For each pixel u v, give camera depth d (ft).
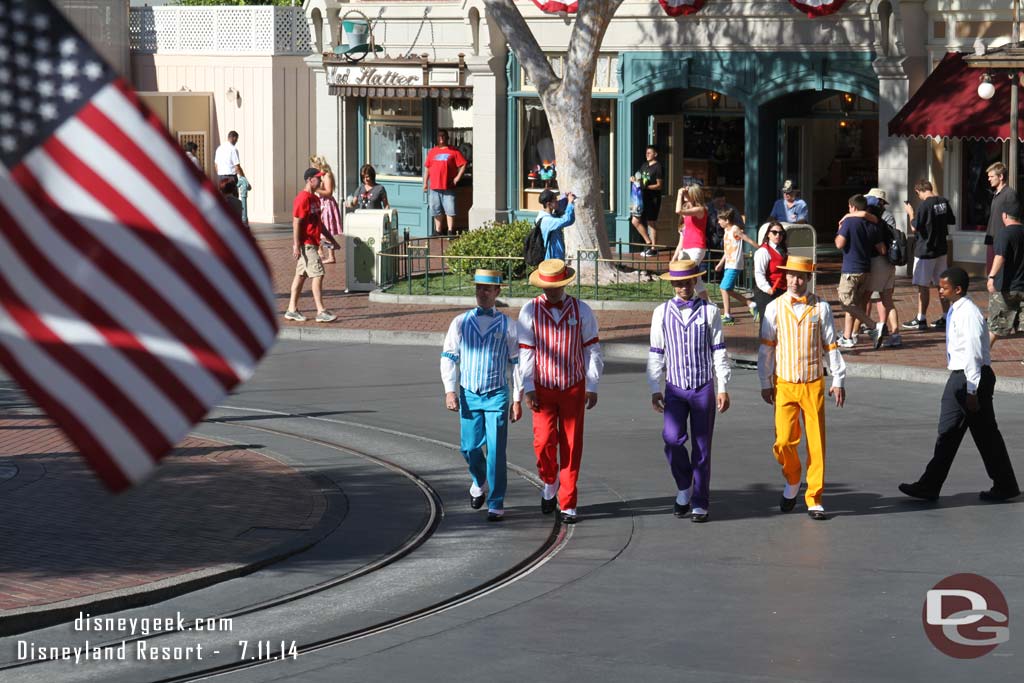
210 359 26.02
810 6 157.07
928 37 152.05
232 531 63.26
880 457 77.36
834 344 65.62
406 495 70.64
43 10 25.08
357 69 192.75
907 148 153.07
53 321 25.25
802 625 50.08
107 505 67.41
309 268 124.88
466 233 149.07
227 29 219.61
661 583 56.08
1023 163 147.13
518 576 58.18
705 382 65.10
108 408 25.45
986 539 61.41
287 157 219.61
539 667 46.11
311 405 93.86
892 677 44.29
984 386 66.95
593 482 73.20
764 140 166.40
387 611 53.11
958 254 152.15
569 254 144.25
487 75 181.27
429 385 100.89
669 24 169.48
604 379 102.78
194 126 221.05
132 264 25.62
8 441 82.53
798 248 109.29
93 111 25.36
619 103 174.60
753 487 71.61
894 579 55.72
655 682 44.27
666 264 159.33
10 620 50.44
